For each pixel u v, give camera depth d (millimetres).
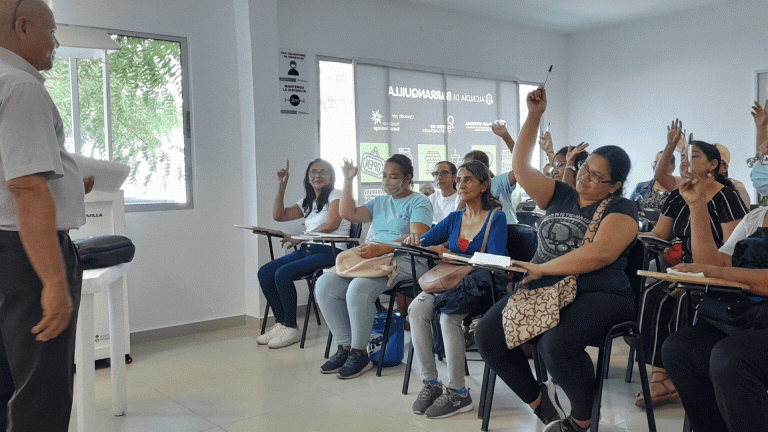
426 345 2758
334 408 2801
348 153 5582
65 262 1568
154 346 4113
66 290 1439
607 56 7254
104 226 3432
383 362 3439
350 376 3264
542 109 2270
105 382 3299
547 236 2291
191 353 3906
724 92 6297
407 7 6000
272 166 4688
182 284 4477
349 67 5574
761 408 1688
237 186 4730
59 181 1569
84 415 2250
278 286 4016
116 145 4207
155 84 4344
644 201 4566
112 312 2736
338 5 5473
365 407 2805
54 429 1517
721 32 6285
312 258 4023
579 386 2055
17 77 1405
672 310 2625
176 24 4402
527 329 2068
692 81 6531
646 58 6910
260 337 4129
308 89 5266
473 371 3311
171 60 4406
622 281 2182
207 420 2691
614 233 2102
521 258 2738
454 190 4176
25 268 1452
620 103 7168
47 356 1482
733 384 1701
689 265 1954
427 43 6176
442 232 3004
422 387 3078
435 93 6258
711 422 1939
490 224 2719
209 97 4570
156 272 4352
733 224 2553
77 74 4051
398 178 3520
